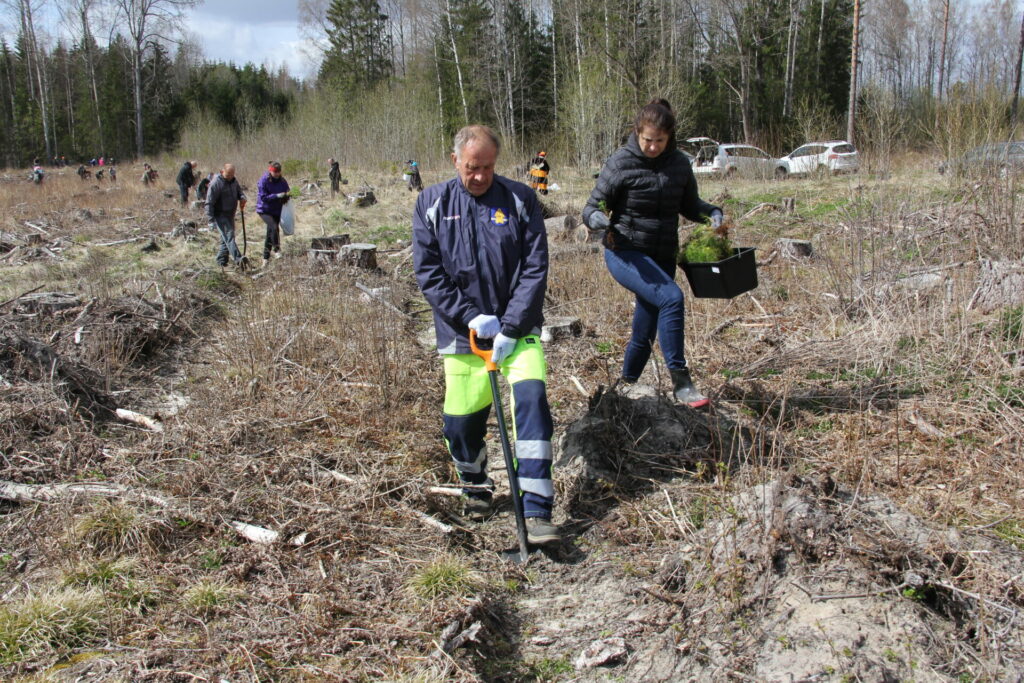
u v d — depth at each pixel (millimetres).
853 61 23297
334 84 51250
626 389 4598
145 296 7719
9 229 13172
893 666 2455
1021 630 2607
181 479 3824
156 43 58906
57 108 68250
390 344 5941
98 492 3682
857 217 7699
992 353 4801
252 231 13414
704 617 2809
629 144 4004
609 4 28922
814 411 4473
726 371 5191
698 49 39656
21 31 60500
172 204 18672
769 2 34750
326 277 9000
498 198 3352
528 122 39219
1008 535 3203
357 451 4270
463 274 3338
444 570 3088
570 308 7074
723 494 3377
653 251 4133
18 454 4090
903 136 11492
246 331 6133
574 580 3209
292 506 3650
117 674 2486
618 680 2635
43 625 2699
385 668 2584
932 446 4004
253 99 64812
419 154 28312
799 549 2875
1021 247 6418
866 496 3314
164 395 5473
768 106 37812
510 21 39125
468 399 3508
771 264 8508
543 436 3350
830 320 6113
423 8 42625
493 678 2666
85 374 5277
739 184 16484
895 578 2775
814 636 2588
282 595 2986
